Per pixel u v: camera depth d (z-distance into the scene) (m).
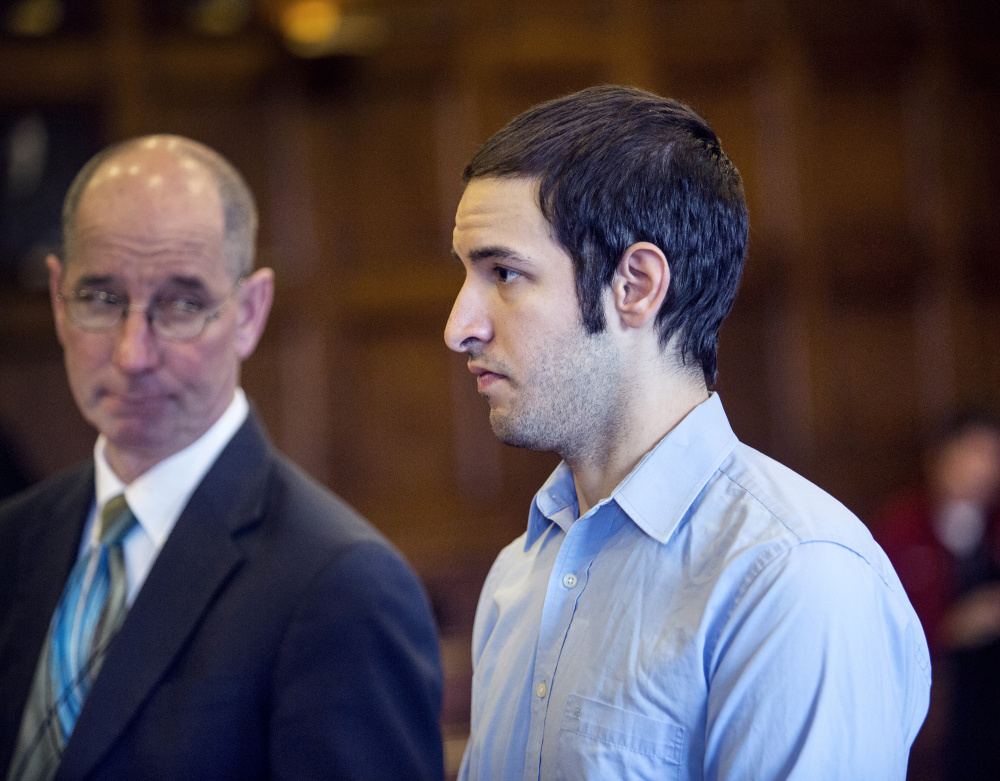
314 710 2.61
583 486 2.27
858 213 9.88
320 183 9.26
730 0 9.67
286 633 2.73
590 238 2.10
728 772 1.84
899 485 9.91
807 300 9.80
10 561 3.25
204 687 2.70
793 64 9.72
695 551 2.05
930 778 7.63
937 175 9.91
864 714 1.83
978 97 9.98
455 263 9.45
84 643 2.94
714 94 9.76
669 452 2.15
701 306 2.20
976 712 6.26
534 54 9.48
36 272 8.80
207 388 3.10
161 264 3.04
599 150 2.11
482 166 2.18
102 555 3.07
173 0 9.04
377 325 9.41
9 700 2.95
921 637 2.05
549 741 2.06
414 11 9.26
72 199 3.19
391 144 9.37
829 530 1.95
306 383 9.26
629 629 2.04
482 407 9.52
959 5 9.87
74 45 8.90
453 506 9.47
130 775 2.65
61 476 3.47
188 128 9.06
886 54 9.86
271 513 3.04
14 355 8.76
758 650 1.87
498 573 2.61
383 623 2.73
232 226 3.22
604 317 2.12
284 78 9.15
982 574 7.79
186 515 2.98
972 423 8.08
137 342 3.01
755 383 9.87
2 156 8.81
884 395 9.94
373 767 2.59
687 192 2.15
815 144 9.80
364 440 9.38
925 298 10.00
